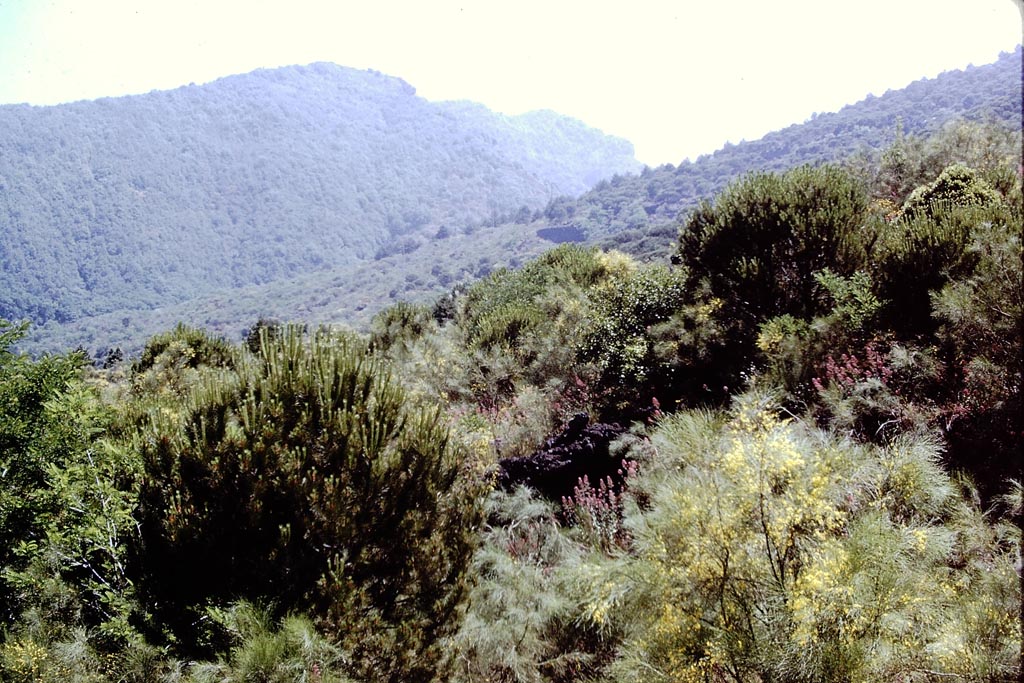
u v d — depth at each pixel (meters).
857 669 1.98
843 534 2.46
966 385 3.75
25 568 3.74
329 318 196.25
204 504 3.29
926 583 2.25
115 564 3.50
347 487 3.35
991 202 5.64
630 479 3.64
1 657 3.10
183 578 3.25
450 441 4.62
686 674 2.22
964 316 3.96
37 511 3.91
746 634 2.18
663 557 2.45
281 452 3.33
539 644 3.07
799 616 2.09
